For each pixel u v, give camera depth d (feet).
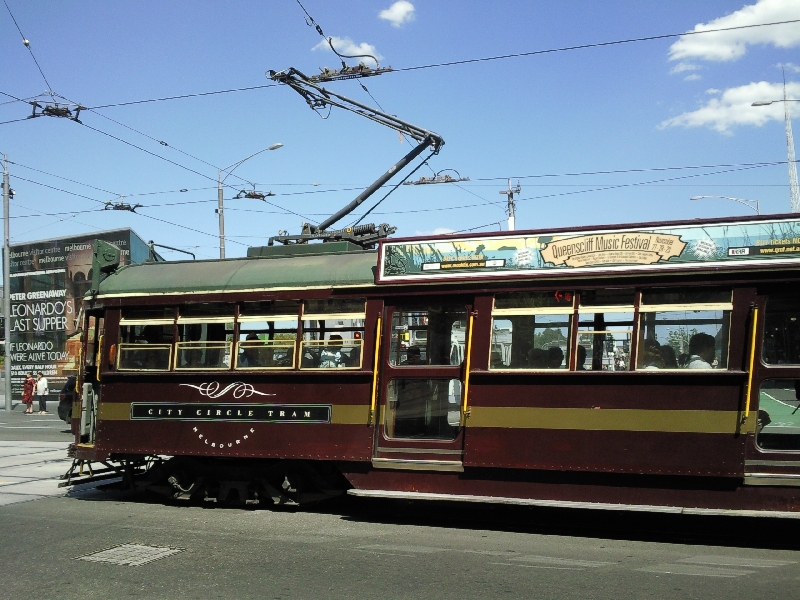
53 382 126.11
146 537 26.89
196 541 26.20
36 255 128.06
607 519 29.27
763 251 24.52
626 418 25.50
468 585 20.38
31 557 24.31
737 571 21.35
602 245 26.66
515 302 27.66
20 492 36.94
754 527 27.66
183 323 32.89
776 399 24.03
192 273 33.53
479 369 27.68
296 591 20.16
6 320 111.24
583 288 26.66
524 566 22.24
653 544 25.00
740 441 24.13
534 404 26.76
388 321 29.63
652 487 25.26
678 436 24.82
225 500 32.50
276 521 29.53
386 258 29.78
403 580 20.98
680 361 25.30
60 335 126.21
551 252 27.32
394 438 28.91
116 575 22.09
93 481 35.42
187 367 32.65
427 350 28.94
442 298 28.76
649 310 25.77
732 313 24.73
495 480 27.30
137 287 33.99
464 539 26.03
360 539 26.20
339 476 30.96
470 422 27.53
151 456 34.53
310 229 37.96
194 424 32.04
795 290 24.09
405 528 28.02
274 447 30.45
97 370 35.17
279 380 30.73
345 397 29.60
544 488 26.63
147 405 33.04
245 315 31.91
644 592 19.45
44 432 70.08
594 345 26.40
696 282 25.21
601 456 25.70
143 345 33.68
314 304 30.81
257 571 22.21
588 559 23.03
